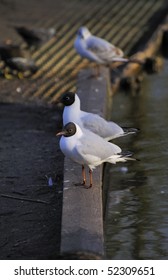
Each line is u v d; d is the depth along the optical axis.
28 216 9.57
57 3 24.31
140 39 20.25
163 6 23.89
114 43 19.94
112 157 9.62
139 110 15.08
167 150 12.59
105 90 14.43
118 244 9.30
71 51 19.09
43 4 24.08
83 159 9.36
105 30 21.19
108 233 9.63
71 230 8.34
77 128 9.41
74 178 9.93
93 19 22.33
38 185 10.58
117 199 10.70
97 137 9.56
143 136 13.34
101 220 8.63
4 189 10.45
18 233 9.10
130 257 8.91
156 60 18.31
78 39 15.48
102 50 15.27
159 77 17.75
